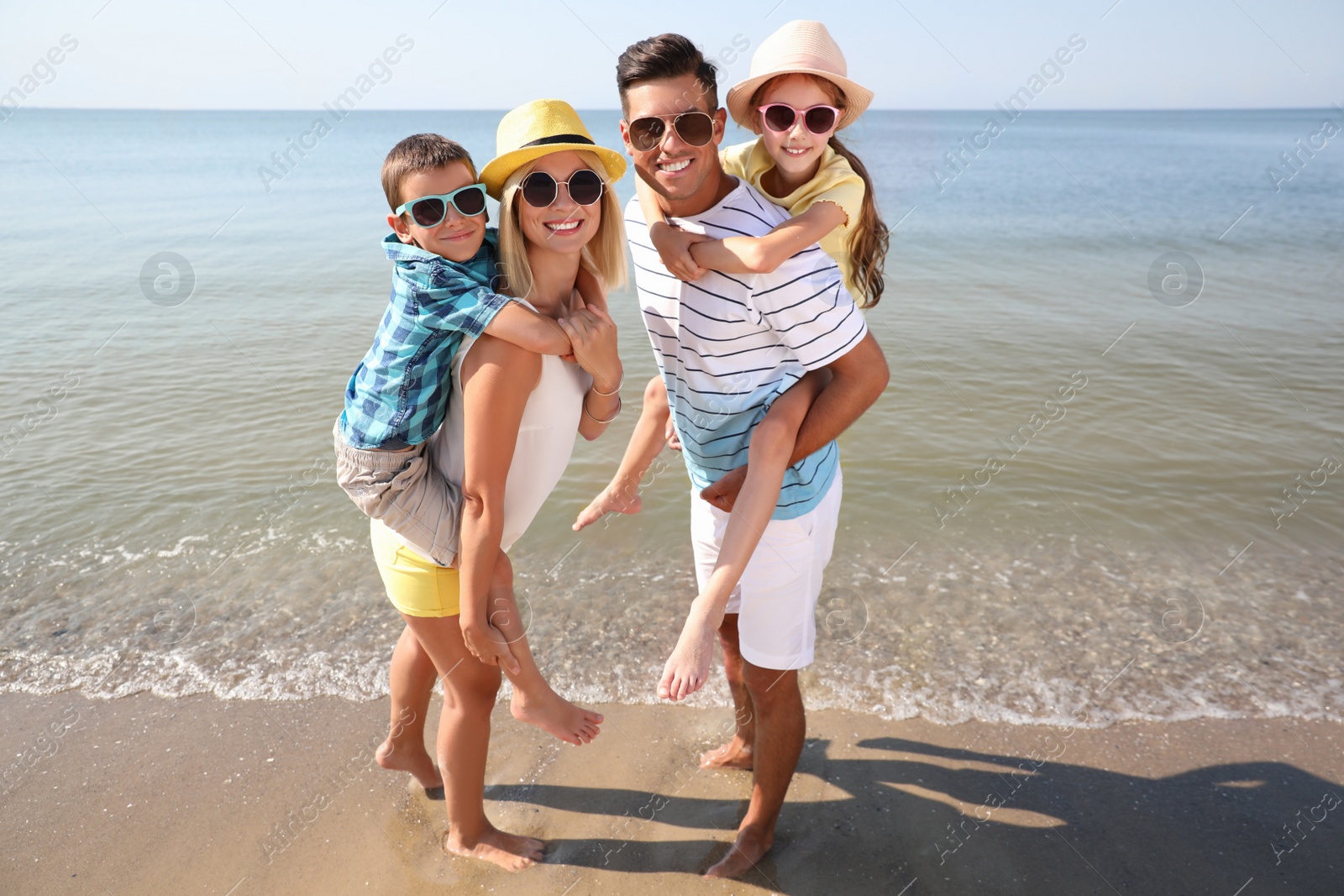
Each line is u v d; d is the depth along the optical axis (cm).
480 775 255
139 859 262
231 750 312
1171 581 420
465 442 199
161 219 1805
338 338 855
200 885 253
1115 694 340
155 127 8656
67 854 264
